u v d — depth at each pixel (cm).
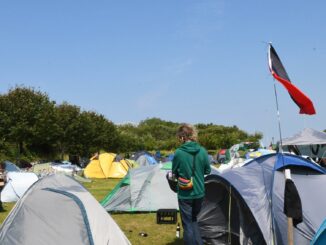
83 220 645
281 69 729
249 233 797
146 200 1346
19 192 1639
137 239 980
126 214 1312
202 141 7781
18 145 4166
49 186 725
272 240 740
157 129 10531
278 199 761
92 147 5044
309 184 797
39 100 4381
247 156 2980
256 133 9375
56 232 633
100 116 5462
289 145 2503
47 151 4800
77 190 730
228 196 867
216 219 895
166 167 1390
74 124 4738
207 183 877
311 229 734
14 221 658
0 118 4091
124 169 2934
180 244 934
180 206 731
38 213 657
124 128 10656
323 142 2380
